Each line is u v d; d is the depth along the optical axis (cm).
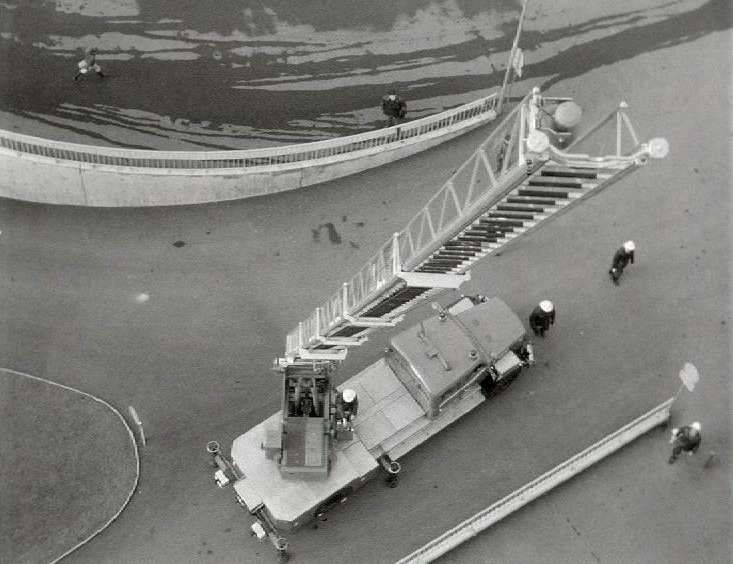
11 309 2708
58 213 2900
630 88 3291
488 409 2612
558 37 3369
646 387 2684
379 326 2055
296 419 2252
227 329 2717
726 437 2592
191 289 2783
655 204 3036
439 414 2420
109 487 2414
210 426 2538
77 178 2806
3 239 2825
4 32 3030
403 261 1773
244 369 2650
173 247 2859
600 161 1261
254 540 2362
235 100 3055
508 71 2948
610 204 3025
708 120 3244
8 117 2908
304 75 3139
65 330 2681
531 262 2892
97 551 2322
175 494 2420
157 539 2347
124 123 2955
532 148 1193
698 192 3077
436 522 2417
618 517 2447
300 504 2194
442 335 2417
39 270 2783
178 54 3095
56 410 2520
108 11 3123
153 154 2775
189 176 2833
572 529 2419
